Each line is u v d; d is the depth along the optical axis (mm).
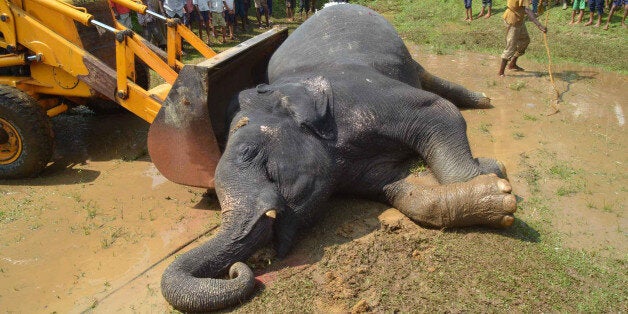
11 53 7348
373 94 5812
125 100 7012
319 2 20297
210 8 14258
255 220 4855
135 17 15445
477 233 5402
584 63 12008
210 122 5926
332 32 7020
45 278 5242
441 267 4938
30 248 5727
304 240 5496
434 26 16250
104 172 7445
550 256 5125
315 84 5781
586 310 4461
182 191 6840
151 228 6012
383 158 5926
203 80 5742
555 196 6348
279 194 5152
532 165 7098
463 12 17578
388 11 18953
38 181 7215
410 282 4785
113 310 4742
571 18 15594
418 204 5523
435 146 5801
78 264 5438
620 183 6652
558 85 10430
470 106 9203
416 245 5289
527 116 8719
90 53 7645
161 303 4777
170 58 8203
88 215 6320
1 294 5031
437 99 5973
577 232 5641
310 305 4562
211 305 4465
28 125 6875
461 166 5688
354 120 5656
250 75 7277
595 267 5023
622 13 15727
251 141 5234
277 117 5531
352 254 5156
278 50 7418
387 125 5750
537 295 4598
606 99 9688
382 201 6094
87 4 7738
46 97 7918
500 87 10328
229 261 4848
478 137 7996
